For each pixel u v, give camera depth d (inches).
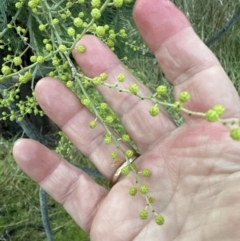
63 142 6.4
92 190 5.3
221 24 10.1
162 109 5.0
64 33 5.6
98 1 4.2
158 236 4.6
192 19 10.1
